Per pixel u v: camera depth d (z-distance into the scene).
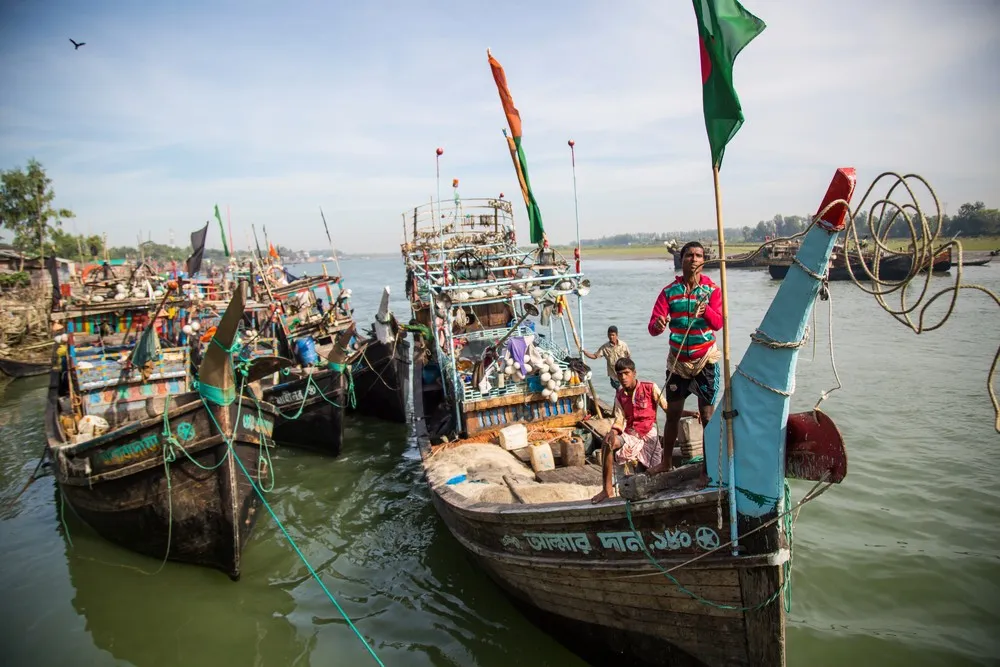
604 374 17.97
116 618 7.53
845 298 32.47
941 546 7.89
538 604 6.50
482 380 9.36
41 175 38.62
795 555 7.90
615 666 6.08
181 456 7.95
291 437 13.40
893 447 11.04
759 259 58.81
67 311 10.70
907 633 6.44
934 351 18.31
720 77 4.28
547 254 10.89
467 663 6.45
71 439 9.52
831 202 4.00
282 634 7.09
